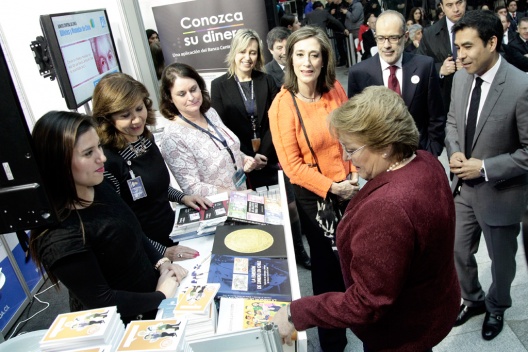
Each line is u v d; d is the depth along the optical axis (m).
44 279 3.24
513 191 1.89
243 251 1.49
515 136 1.80
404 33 2.42
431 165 1.14
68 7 3.39
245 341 1.07
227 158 2.21
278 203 1.94
